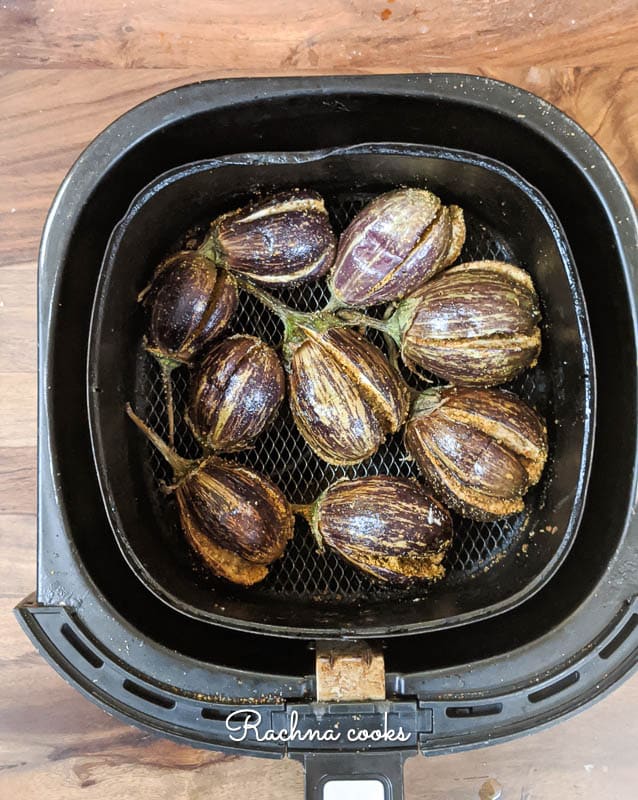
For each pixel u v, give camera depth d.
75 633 0.25
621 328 0.27
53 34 0.34
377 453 0.32
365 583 0.31
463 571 0.31
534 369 0.31
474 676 0.25
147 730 0.25
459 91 0.27
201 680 0.25
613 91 0.33
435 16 0.34
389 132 0.29
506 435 0.29
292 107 0.27
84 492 0.27
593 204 0.27
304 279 0.30
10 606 0.33
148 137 0.27
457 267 0.30
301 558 0.31
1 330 0.33
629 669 0.25
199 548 0.30
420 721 0.25
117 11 0.34
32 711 0.33
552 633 0.26
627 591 0.26
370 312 0.32
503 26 0.33
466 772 0.33
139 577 0.26
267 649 0.27
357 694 0.25
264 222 0.29
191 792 0.33
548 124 0.27
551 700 0.25
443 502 0.30
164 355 0.30
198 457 0.31
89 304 0.28
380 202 0.29
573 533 0.26
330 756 0.25
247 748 0.25
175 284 0.29
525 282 0.30
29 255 0.34
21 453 0.33
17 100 0.34
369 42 0.34
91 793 0.33
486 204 0.31
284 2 0.34
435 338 0.29
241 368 0.29
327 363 0.29
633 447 0.26
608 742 0.33
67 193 0.26
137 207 0.27
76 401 0.27
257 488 0.29
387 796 0.25
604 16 0.33
